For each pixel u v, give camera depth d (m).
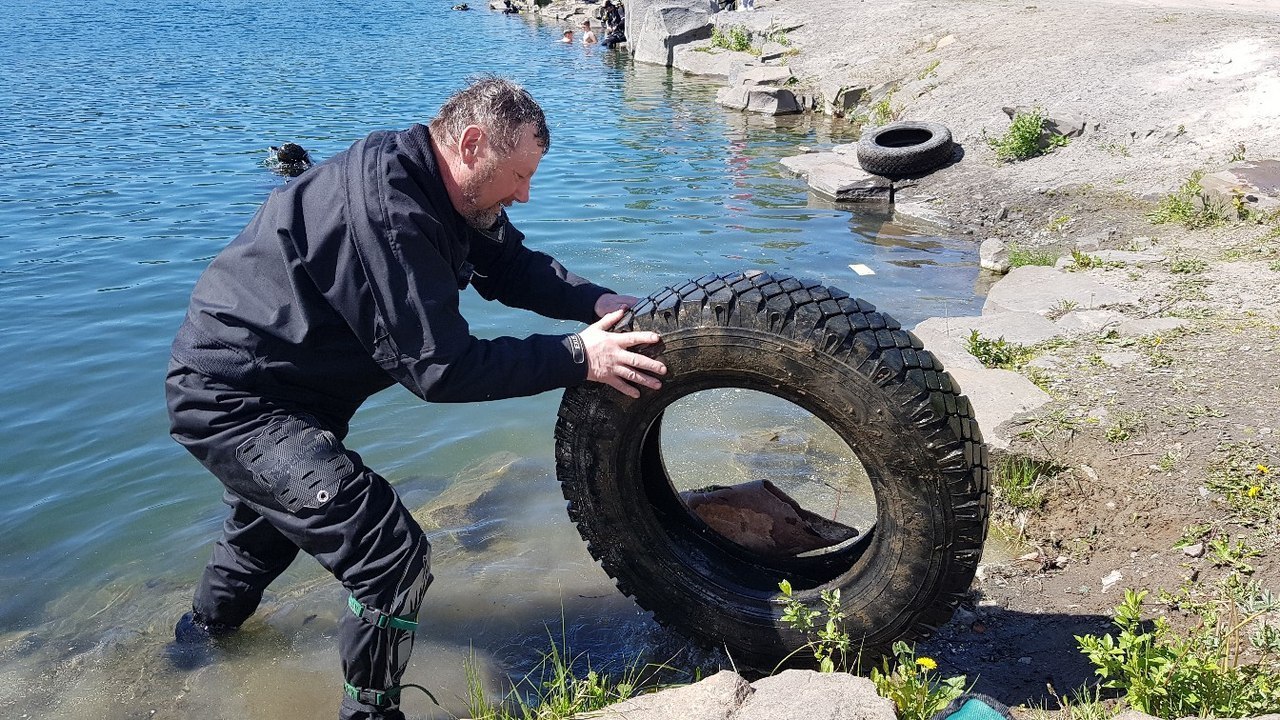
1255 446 4.39
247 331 2.98
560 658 3.67
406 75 22.77
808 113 18.28
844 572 3.43
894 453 3.04
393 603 2.96
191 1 44.75
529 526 4.59
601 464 3.38
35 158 12.94
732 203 11.23
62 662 3.71
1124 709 2.97
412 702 3.47
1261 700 2.81
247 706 3.47
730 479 4.95
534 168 3.06
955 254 9.31
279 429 3.02
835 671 3.33
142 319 7.14
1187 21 15.59
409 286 2.84
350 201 2.83
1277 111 10.92
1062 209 10.10
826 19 22.98
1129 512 4.20
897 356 3.01
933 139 12.19
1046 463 4.57
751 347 3.09
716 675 2.97
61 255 8.73
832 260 9.00
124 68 23.02
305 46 28.89
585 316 3.61
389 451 5.33
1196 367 5.33
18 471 5.05
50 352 6.52
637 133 15.88
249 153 13.55
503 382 3.00
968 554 3.10
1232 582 3.61
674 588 3.48
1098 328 6.19
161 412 5.70
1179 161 10.46
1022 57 15.20
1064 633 3.60
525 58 27.11
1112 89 12.66
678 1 26.98
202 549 4.42
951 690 2.80
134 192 11.13
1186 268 7.30
